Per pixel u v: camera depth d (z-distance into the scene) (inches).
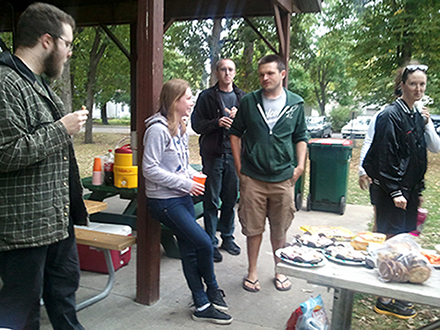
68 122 69.3
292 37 568.1
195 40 577.9
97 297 114.0
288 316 108.8
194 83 649.6
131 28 259.4
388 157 100.7
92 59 642.8
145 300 112.8
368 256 74.1
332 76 1170.6
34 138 64.6
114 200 245.8
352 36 576.4
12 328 69.6
